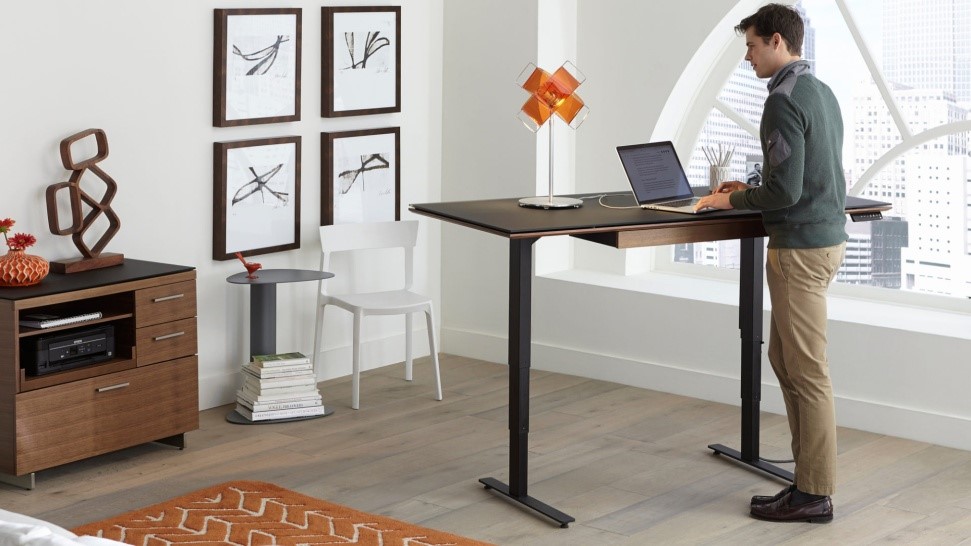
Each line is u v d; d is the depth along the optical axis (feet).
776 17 12.60
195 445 16.08
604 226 12.94
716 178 14.57
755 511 13.48
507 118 20.45
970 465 15.42
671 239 13.46
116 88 16.19
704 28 19.22
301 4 18.57
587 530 13.08
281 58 18.20
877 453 15.90
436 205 14.48
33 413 13.96
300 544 12.44
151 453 15.71
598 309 19.81
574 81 14.33
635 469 15.19
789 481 14.65
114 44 16.10
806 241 12.64
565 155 20.77
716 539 12.81
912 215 18.33
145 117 16.60
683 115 20.36
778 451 15.99
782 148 12.31
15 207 15.23
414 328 21.34
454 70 21.02
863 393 17.06
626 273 20.63
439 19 21.04
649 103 19.95
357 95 19.53
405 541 12.58
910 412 16.53
